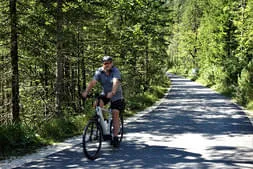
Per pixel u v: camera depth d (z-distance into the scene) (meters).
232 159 7.80
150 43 27.89
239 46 37.78
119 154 8.27
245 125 13.10
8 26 12.92
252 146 9.24
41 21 13.25
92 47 19.33
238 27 37.22
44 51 14.51
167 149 8.84
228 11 41.50
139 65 26.78
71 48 15.23
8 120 14.54
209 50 49.59
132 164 7.36
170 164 7.36
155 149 8.84
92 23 17.23
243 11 36.50
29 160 7.75
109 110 8.69
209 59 49.47
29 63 14.91
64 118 12.01
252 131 11.70
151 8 26.05
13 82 13.29
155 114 16.84
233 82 33.28
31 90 16.59
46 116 15.20
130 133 11.34
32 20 13.16
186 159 7.79
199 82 55.12
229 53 42.50
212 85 43.88
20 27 12.84
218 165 7.28
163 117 15.66
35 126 11.24
